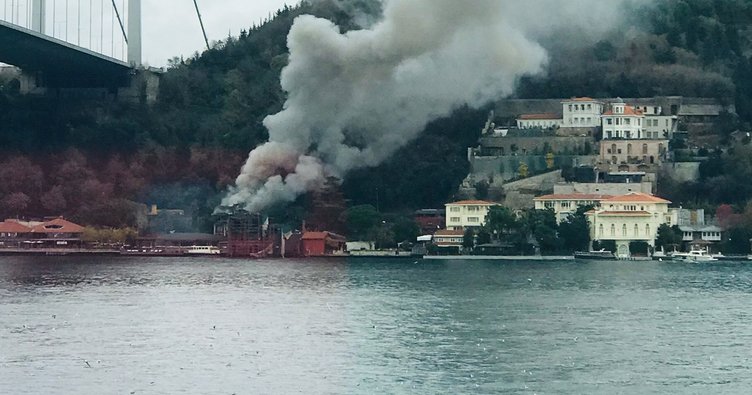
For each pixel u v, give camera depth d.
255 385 178.12
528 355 198.75
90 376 183.62
